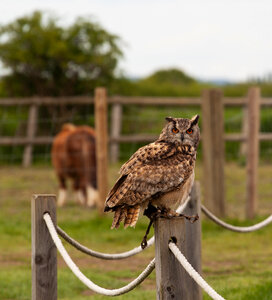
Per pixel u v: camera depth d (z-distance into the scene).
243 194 31.38
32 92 54.72
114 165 41.44
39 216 11.94
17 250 21.55
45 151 47.22
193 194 13.38
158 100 35.47
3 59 53.44
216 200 24.61
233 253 20.72
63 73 53.88
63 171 30.47
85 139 29.98
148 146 10.29
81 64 53.16
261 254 20.55
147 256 20.69
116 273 18.30
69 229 23.86
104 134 25.33
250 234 23.20
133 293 16.09
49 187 36.00
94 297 15.91
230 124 48.88
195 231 13.38
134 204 9.52
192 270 8.33
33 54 52.97
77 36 53.34
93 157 29.97
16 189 34.94
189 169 10.10
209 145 24.66
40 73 53.69
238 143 46.00
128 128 48.47
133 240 22.67
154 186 9.66
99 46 53.84
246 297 15.08
